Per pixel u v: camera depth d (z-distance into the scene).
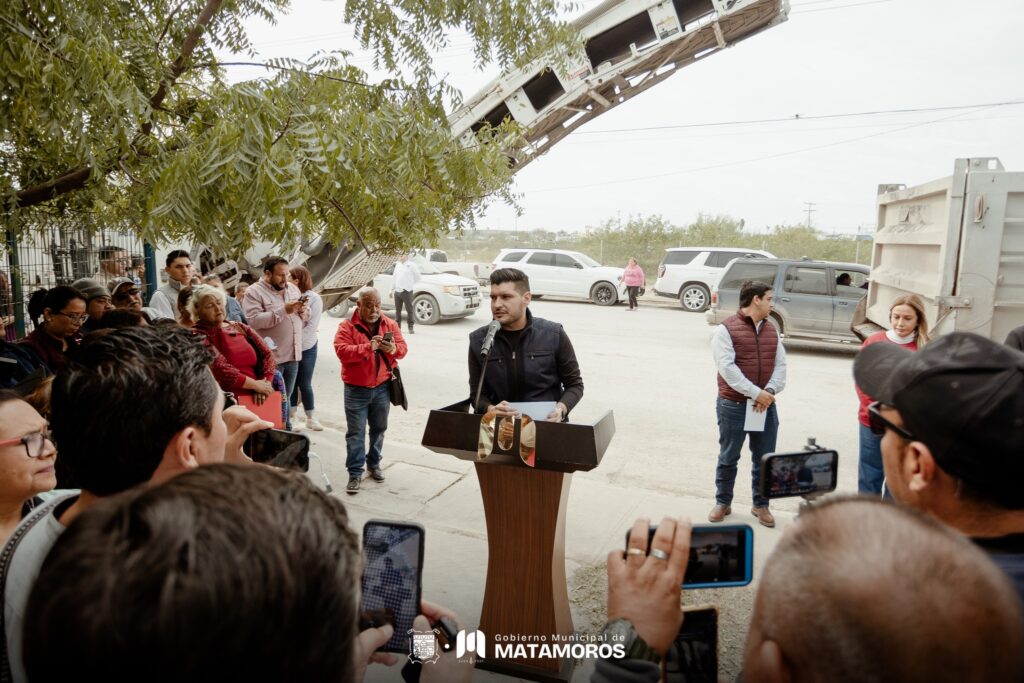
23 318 5.81
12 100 2.48
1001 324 5.20
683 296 17.06
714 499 4.70
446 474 5.08
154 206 2.27
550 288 18.58
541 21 3.78
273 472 0.71
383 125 2.74
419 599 1.23
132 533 0.57
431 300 13.84
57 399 1.12
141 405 1.10
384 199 2.81
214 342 4.30
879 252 7.52
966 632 0.57
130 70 2.91
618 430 6.49
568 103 8.59
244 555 0.56
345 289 8.72
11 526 1.55
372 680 2.49
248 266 7.52
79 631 0.52
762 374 4.04
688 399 7.78
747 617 3.11
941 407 0.99
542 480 2.50
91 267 6.69
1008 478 0.95
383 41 3.53
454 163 3.12
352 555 0.68
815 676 0.62
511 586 2.61
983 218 5.09
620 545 3.89
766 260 11.33
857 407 7.52
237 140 2.20
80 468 1.13
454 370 9.21
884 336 3.94
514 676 2.60
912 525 0.66
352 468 4.68
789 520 4.31
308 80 2.67
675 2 8.38
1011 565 0.94
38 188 3.14
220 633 0.52
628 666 1.00
